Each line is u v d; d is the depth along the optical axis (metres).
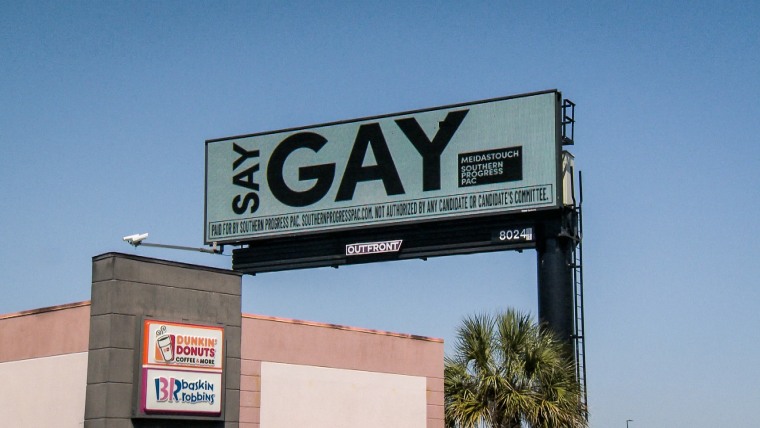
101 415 32.66
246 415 36.25
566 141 52.12
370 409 40.12
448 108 54.09
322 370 38.78
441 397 42.81
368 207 55.06
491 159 52.69
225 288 35.97
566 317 50.09
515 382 42.09
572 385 42.12
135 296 33.72
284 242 57.22
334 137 56.47
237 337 36.03
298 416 37.72
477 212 52.50
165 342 33.97
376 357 40.75
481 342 42.59
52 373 34.94
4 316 36.75
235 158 58.62
